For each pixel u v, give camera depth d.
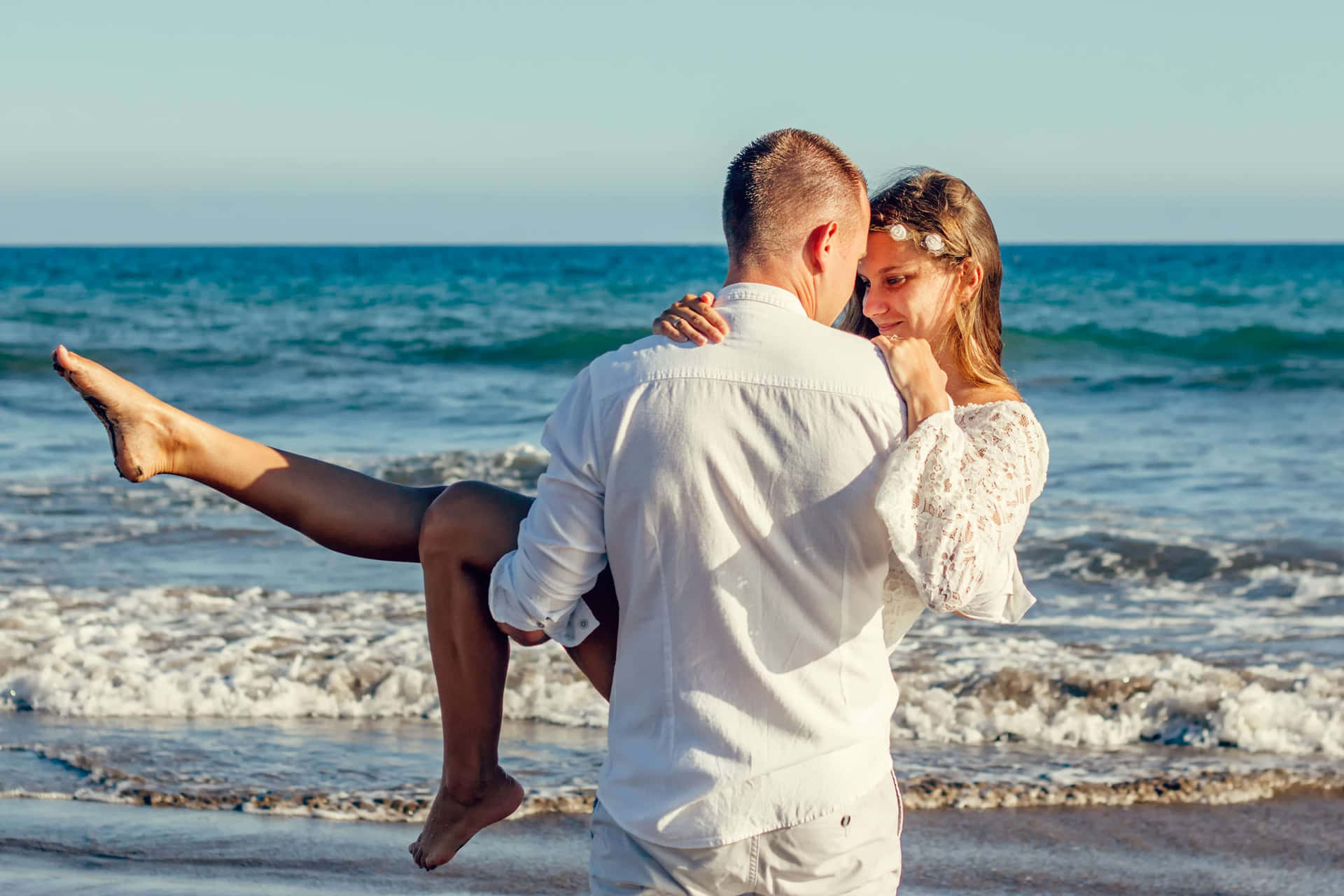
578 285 44.44
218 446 2.22
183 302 33.91
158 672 5.02
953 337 2.15
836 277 1.81
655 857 1.73
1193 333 21.72
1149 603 6.42
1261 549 7.42
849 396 1.67
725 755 1.68
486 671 2.11
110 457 10.76
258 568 7.09
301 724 4.60
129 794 3.87
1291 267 58.34
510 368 19.23
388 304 34.34
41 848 3.46
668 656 1.71
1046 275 49.66
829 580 1.69
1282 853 3.57
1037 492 1.88
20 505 8.77
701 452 1.65
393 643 5.43
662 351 1.71
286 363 19.23
